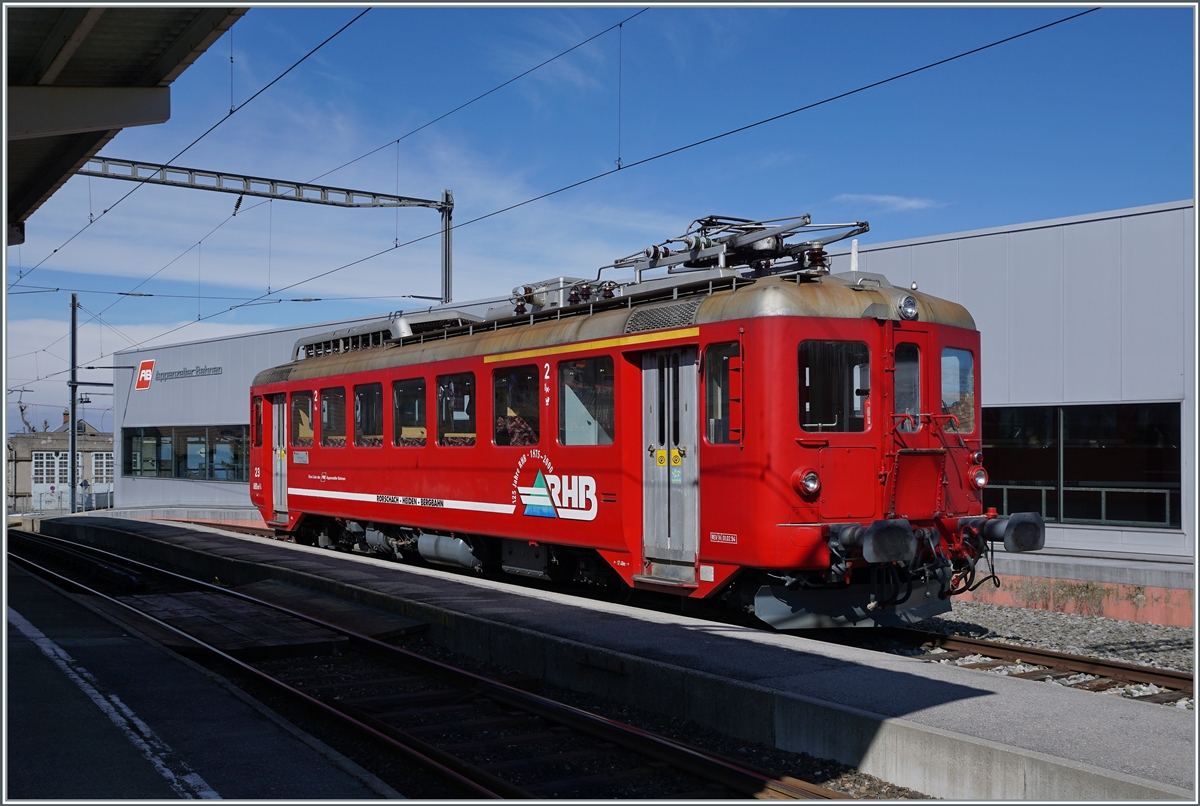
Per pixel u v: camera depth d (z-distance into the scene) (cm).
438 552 1391
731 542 905
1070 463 1584
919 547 922
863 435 904
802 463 874
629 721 711
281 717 657
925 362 946
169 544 1848
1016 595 1273
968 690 651
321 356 1727
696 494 956
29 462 6309
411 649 977
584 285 1207
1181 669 910
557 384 1117
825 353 896
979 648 920
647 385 1021
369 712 737
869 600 928
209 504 3409
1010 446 1655
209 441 3450
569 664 806
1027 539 922
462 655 946
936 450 934
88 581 1627
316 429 1670
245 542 1875
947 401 974
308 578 1300
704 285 980
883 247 1778
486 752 636
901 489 918
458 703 760
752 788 546
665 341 978
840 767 591
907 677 686
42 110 967
